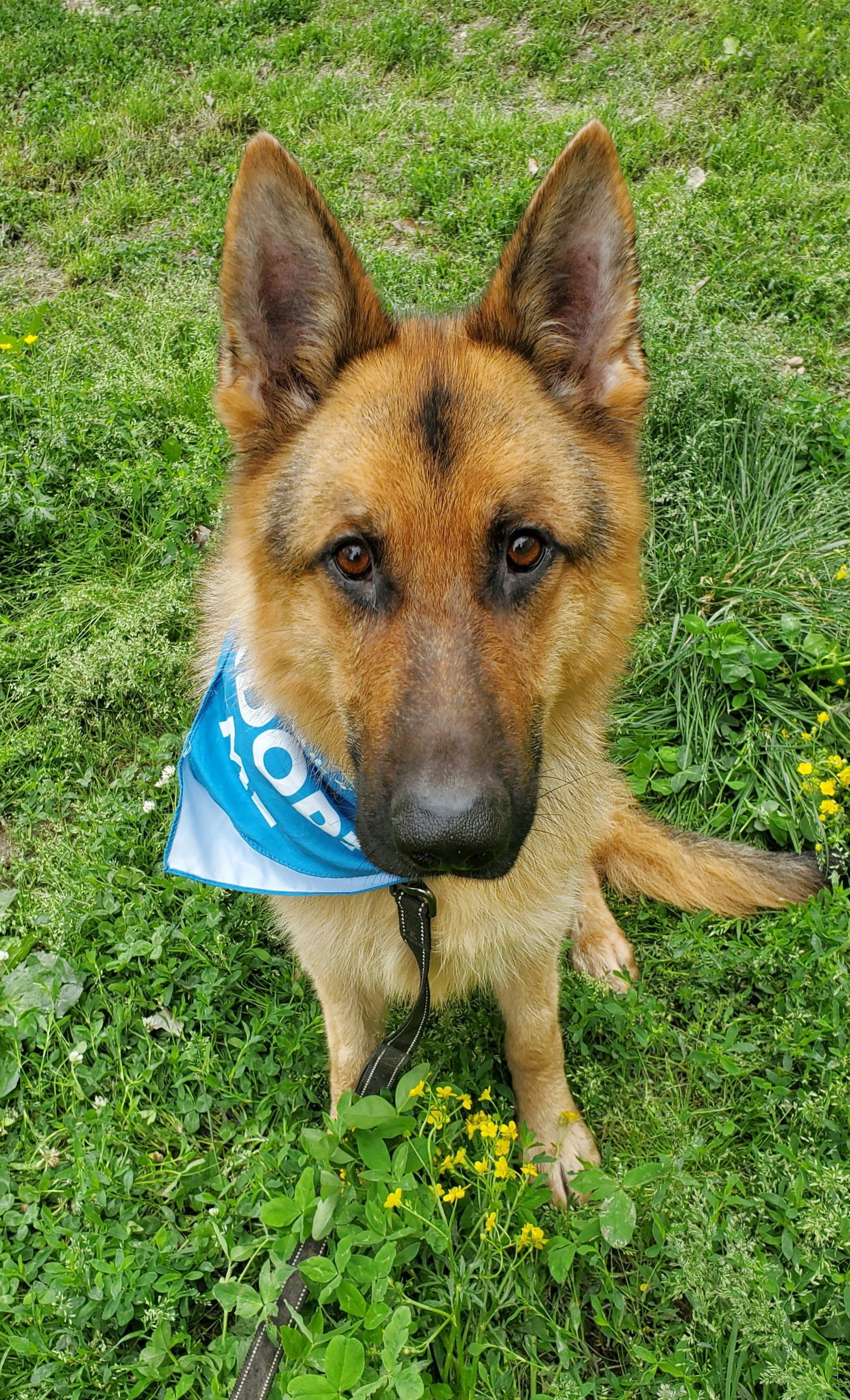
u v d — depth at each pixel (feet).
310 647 1.39
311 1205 1.37
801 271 3.46
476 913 1.54
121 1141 1.57
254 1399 1.26
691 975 1.89
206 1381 1.33
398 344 1.42
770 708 2.30
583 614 1.42
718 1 4.90
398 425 1.28
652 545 2.59
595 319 1.43
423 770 1.15
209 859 1.65
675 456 2.73
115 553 2.77
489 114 4.43
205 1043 1.69
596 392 1.47
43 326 3.55
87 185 4.49
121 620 2.44
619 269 1.38
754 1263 1.26
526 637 1.33
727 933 1.99
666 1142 1.60
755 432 2.76
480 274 3.53
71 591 2.63
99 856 2.05
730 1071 1.62
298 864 1.54
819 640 2.34
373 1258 1.32
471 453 1.26
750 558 2.53
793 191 3.77
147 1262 1.41
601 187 1.34
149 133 4.73
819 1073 1.64
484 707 1.20
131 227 4.22
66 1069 1.71
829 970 1.73
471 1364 1.27
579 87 4.62
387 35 5.02
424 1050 1.80
